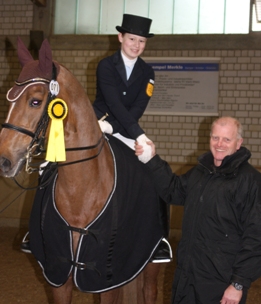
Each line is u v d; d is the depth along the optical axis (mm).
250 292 4125
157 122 7188
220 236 2180
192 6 7145
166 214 2662
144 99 2791
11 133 1920
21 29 7480
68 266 2188
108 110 2746
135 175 2389
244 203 2160
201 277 2168
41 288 4074
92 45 7336
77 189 2146
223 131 2236
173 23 7184
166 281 4344
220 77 7035
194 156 7090
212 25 7109
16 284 4164
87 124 2168
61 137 1995
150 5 7238
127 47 2709
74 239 2180
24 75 1969
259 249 2074
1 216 6926
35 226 2309
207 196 2219
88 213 2180
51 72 1989
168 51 7152
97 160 2207
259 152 6934
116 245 2209
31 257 5160
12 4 7500
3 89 7535
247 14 7031
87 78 7383
